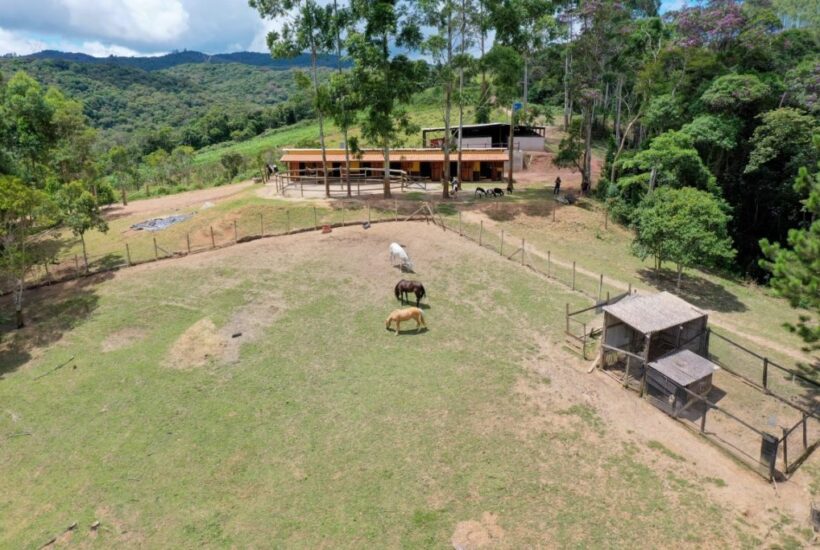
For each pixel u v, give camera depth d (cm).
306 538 1320
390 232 3431
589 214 4081
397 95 3816
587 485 1460
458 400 1817
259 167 6284
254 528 1355
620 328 2033
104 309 2611
